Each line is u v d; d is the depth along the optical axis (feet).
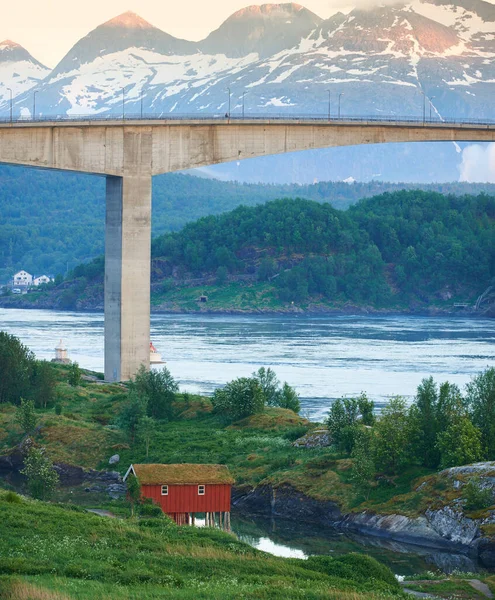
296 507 644.69
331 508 633.61
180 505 587.68
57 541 412.36
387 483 641.40
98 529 446.60
